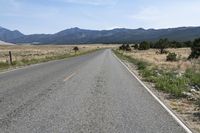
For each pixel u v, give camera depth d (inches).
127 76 787.4
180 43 5502.0
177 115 343.3
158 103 414.3
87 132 267.3
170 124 300.2
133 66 1213.7
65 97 448.8
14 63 1188.5
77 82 637.3
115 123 300.7
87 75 788.0
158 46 5216.5
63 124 293.4
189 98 460.1
